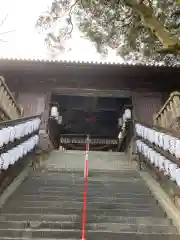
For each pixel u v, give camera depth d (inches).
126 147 542.3
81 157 475.2
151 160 304.8
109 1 277.7
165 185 262.1
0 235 171.9
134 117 504.1
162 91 540.1
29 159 375.9
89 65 480.7
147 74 509.7
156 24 225.8
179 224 187.8
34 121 385.1
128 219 200.5
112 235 173.6
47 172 341.7
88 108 649.0
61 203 228.8
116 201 241.8
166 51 227.6
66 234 173.8
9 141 257.0
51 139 559.5
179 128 323.6
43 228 182.9
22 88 535.5
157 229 185.5
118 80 546.0
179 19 267.1
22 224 185.2
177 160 229.0
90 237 172.4
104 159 466.6
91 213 211.9
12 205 223.5
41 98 525.3
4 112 350.6
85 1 285.4
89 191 265.7
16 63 481.1
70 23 303.4
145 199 245.0
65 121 733.9
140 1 229.5
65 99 613.0
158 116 407.5
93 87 543.5
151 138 313.4
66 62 476.4
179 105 330.3
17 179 295.0
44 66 489.1
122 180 312.8
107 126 768.9
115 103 625.3
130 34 298.7
